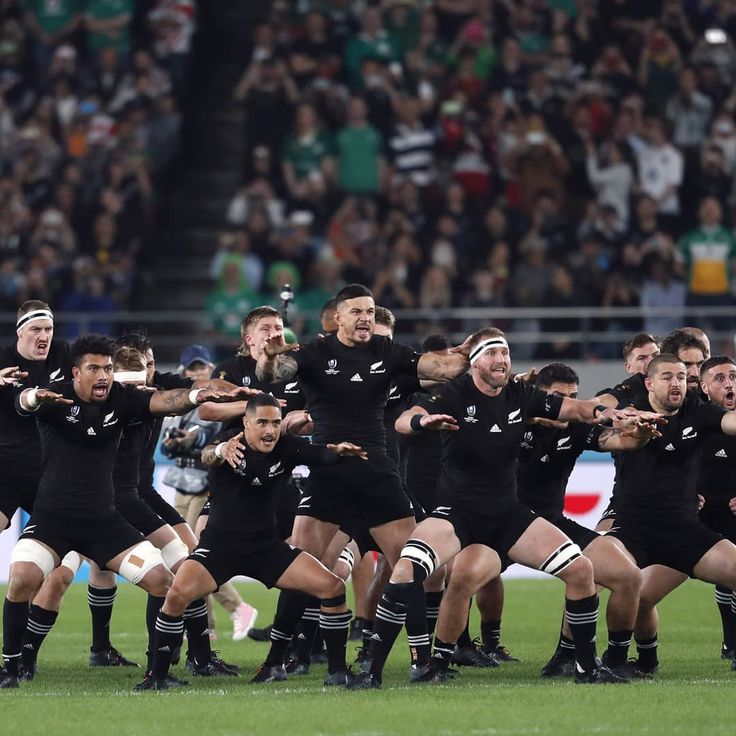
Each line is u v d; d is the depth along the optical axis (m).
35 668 36.91
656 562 36.06
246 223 79.75
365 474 35.31
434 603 38.31
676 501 35.75
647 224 80.25
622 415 33.31
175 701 31.69
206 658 37.00
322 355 35.53
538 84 85.25
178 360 76.19
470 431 34.34
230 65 95.12
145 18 90.69
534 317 74.94
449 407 34.44
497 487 34.62
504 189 82.31
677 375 35.09
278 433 33.34
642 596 36.03
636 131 83.31
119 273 79.81
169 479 44.56
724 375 37.75
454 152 82.31
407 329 75.44
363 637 39.84
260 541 33.88
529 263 77.38
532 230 79.00
